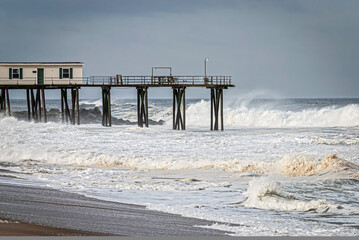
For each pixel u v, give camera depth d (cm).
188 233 2505
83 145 6500
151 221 2738
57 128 8356
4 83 9662
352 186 3550
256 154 5662
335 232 2534
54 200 3272
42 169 4788
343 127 9481
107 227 2597
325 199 3216
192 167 4862
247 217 2848
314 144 6531
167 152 5888
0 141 6681
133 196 3459
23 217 2745
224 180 4112
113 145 6544
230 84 9719
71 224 2631
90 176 4391
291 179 3953
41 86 9681
